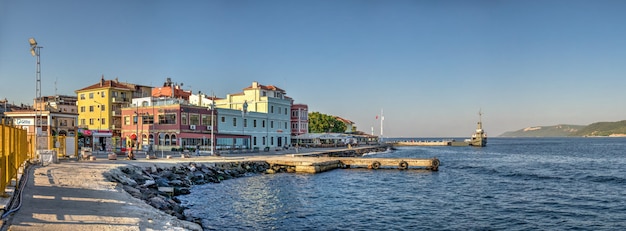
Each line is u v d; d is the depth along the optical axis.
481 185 45.22
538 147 190.88
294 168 58.12
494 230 25.27
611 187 44.03
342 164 65.38
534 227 26.02
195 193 36.47
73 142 43.84
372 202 33.97
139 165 39.75
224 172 49.53
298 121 114.69
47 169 31.28
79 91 98.56
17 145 23.41
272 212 29.39
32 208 17.22
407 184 45.62
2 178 17.39
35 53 36.53
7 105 100.06
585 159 96.44
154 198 26.12
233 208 30.36
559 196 37.59
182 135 73.12
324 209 30.78
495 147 192.12
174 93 102.62
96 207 18.67
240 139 86.56
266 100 95.44
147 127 77.44
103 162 41.53
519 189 42.12
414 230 25.14
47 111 53.75
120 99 95.56
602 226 26.30
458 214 29.58
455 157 105.38
